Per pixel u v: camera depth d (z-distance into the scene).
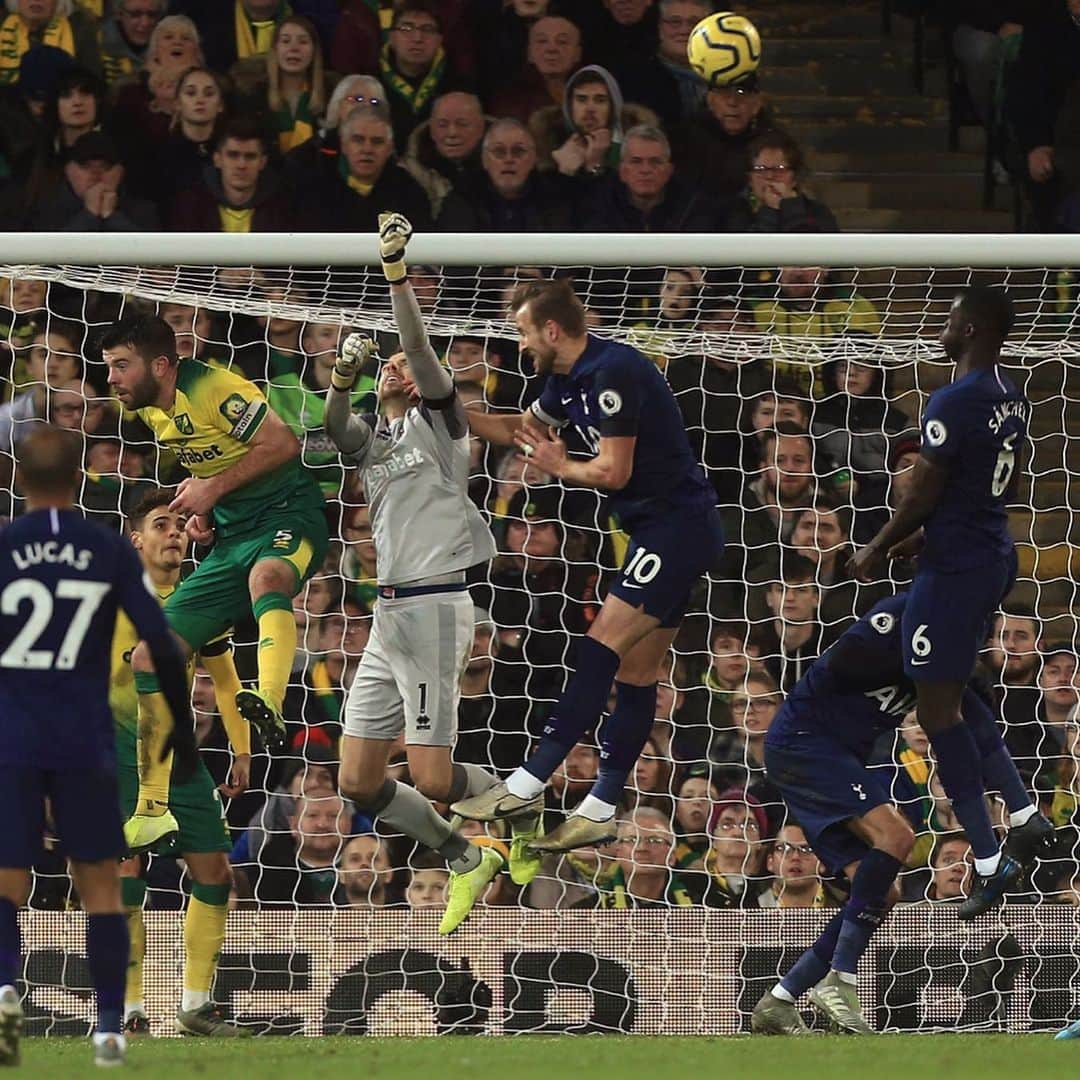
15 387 31.64
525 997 25.66
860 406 32.34
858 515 31.78
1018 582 34.22
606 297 29.91
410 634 22.42
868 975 25.80
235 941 25.44
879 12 43.75
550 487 31.56
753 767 30.25
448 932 23.22
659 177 35.34
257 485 23.44
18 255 24.47
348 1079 15.26
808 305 33.16
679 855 29.33
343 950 25.58
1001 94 39.25
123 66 37.19
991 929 26.02
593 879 29.00
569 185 35.44
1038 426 35.59
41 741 15.50
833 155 40.94
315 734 29.44
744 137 36.16
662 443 21.36
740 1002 25.75
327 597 30.23
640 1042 21.12
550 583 31.09
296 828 29.22
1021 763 30.41
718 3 42.50
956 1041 21.11
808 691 24.36
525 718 30.91
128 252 24.52
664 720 30.33
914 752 29.59
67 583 15.65
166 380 23.00
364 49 36.94
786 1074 15.73
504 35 37.19
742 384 32.38
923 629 22.25
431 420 22.44
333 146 35.50
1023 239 24.88
